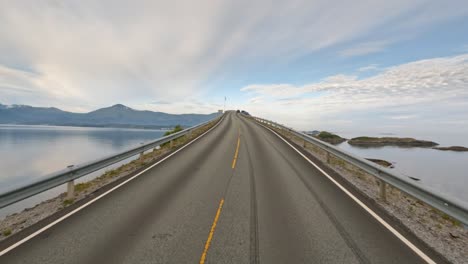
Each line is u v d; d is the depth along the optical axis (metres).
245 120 45.09
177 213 5.45
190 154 12.88
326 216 5.25
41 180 5.53
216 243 4.18
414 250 4.00
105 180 8.54
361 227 4.76
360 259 3.75
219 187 7.30
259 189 7.09
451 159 39.28
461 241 4.37
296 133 16.98
